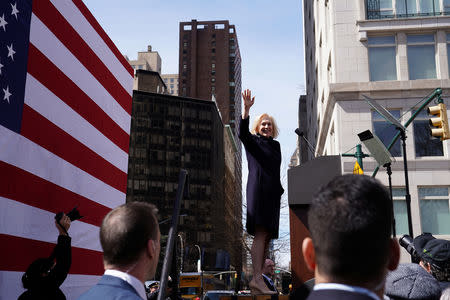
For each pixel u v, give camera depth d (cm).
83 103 573
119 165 677
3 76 420
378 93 2231
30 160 455
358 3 2375
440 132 1102
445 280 241
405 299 214
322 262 118
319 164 393
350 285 115
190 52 14375
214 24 14600
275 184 352
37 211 461
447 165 2109
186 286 1931
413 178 2120
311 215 123
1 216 407
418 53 2319
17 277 422
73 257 529
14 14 442
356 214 115
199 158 9719
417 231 2058
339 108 2241
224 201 4981
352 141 2195
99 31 631
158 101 9725
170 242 237
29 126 457
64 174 516
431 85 2194
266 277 475
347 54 2317
